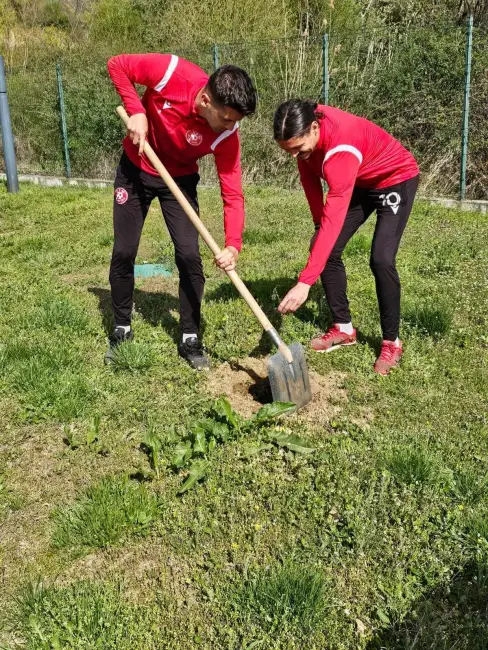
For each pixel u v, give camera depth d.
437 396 3.76
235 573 2.52
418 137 9.71
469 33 8.33
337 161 3.38
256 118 11.23
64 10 22.20
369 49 10.23
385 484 2.92
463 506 2.81
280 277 5.69
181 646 2.25
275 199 9.41
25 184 12.40
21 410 3.68
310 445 3.28
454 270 5.86
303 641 2.24
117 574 2.57
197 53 12.04
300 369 3.63
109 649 2.23
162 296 5.56
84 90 12.71
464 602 2.36
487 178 9.19
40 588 2.50
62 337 4.59
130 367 4.11
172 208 4.00
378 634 2.27
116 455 3.30
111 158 12.81
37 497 3.02
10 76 14.70
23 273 6.20
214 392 3.88
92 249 7.12
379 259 3.86
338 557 2.56
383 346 4.13
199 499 2.91
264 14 15.36
